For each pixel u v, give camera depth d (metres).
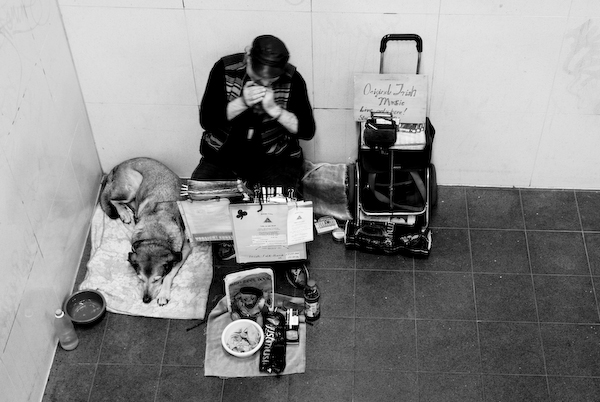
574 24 3.39
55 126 3.47
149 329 3.53
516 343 3.46
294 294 3.64
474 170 4.06
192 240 3.64
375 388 3.31
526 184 4.11
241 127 3.51
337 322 3.54
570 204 4.04
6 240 2.91
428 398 3.28
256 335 3.41
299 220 3.37
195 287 3.68
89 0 3.43
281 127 3.54
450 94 3.70
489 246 3.85
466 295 3.64
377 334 3.50
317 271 3.75
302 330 3.49
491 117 3.79
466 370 3.37
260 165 3.62
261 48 3.14
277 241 3.46
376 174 3.66
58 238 3.52
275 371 3.32
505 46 3.49
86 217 3.95
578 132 3.81
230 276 3.41
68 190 3.66
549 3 3.33
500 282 3.69
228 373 3.34
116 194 3.93
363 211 3.67
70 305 3.57
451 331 3.50
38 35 3.26
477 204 4.04
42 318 3.31
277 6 3.41
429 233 3.80
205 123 3.53
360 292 3.66
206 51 3.60
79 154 3.81
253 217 3.35
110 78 3.74
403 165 3.62
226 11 3.45
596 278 3.71
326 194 4.00
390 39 3.40
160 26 3.52
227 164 3.64
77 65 3.68
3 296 2.88
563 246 3.85
